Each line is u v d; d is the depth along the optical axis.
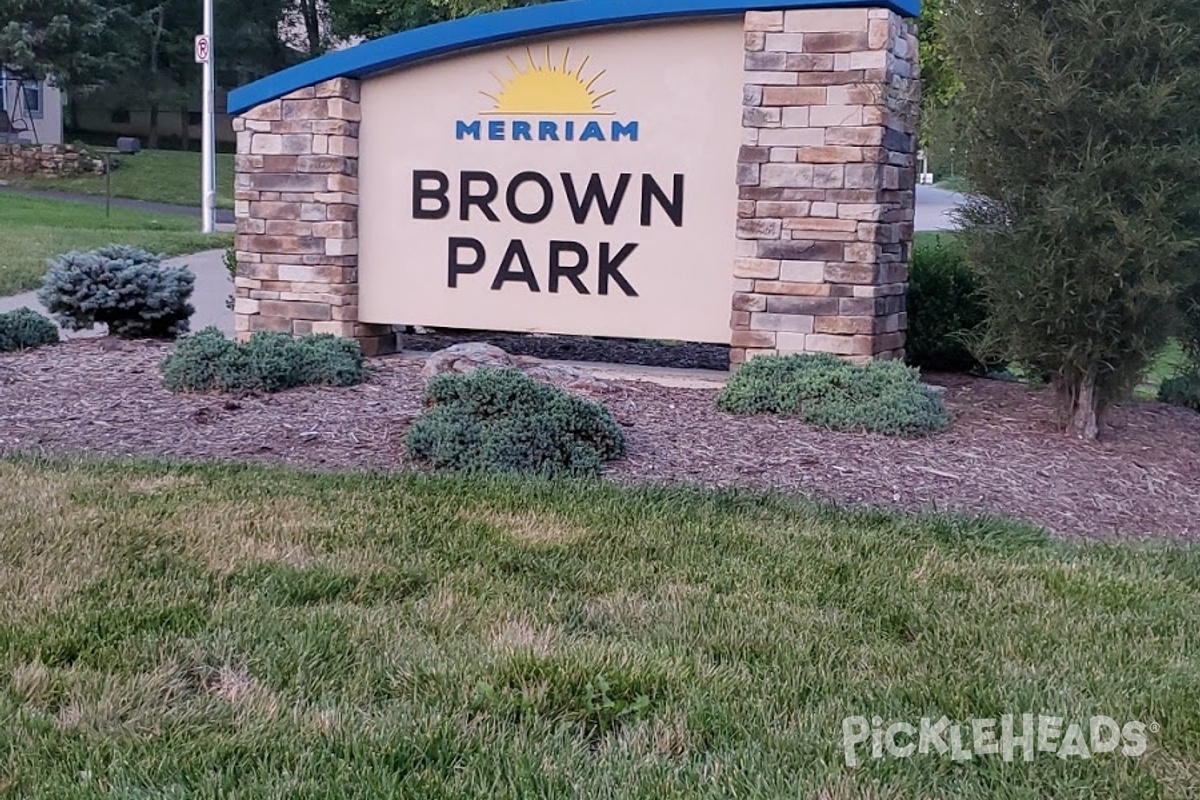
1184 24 6.57
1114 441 7.37
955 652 4.02
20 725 3.26
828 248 8.12
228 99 9.50
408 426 6.98
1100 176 6.66
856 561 4.96
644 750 3.25
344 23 36.47
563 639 3.99
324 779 3.02
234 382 7.74
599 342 11.38
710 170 8.57
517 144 9.02
